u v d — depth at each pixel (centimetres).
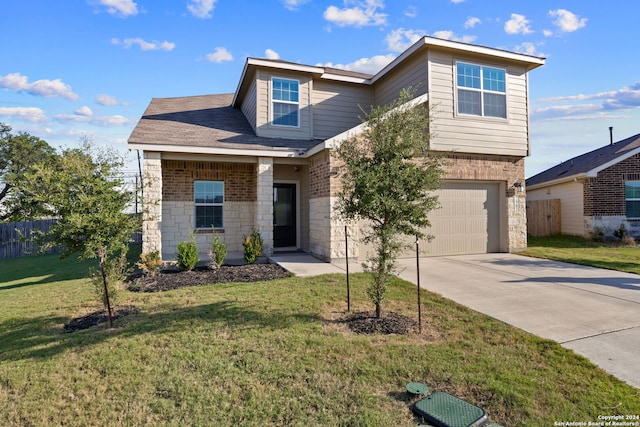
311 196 1132
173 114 1349
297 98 1266
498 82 1154
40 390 350
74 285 828
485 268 917
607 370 365
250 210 1231
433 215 1120
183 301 638
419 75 1105
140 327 510
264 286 729
